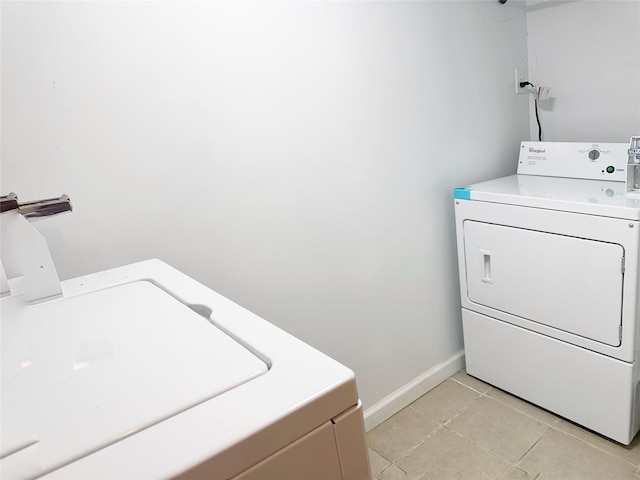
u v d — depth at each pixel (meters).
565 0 2.13
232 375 0.55
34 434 0.48
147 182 1.35
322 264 1.76
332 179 1.73
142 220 1.36
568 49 2.18
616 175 1.85
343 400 0.52
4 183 1.15
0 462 0.44
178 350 0.63
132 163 1.32
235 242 1.54
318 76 1.63
